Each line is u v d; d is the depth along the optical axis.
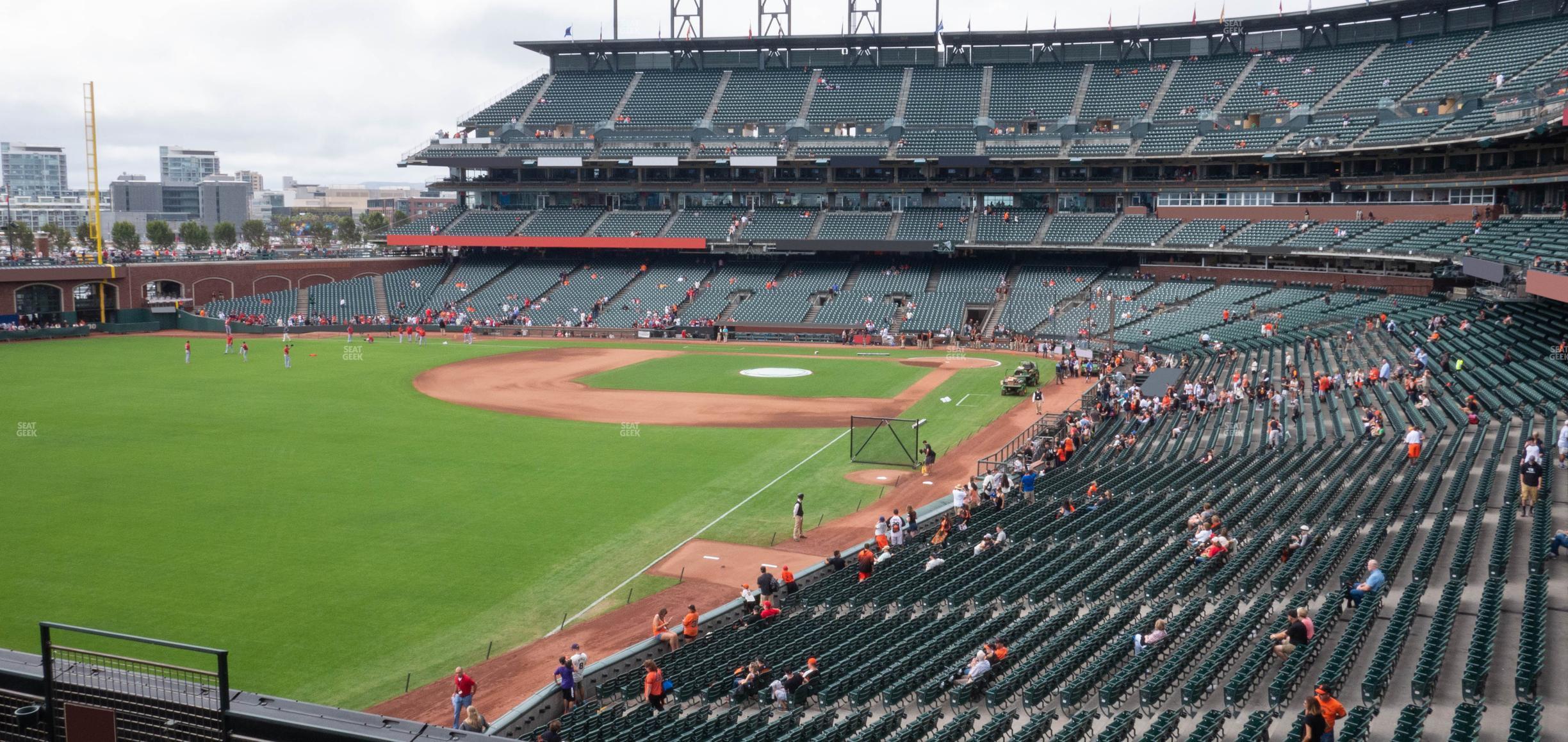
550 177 109.19
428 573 30.92
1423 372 45.69
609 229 104.50
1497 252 57.12
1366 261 76.50
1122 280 90.62
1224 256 88.88
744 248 99.44
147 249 179.88
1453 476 32.16
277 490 39.81
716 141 102.50
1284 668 18.34
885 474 44.50
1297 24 92.12
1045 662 20.83
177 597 28.44
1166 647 21.06
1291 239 81.50
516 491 40.47
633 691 22.53
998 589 26.41
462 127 110.50
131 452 45.75
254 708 11.15
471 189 109.50
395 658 25.00
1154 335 77.81
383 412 56.69
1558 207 62.19
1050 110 97.69
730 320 94.50
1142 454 43.84
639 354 83.19
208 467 43.19
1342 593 21.97
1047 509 35.94
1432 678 17.12
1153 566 26.67
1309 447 40.69
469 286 104.06
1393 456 35.44
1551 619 19.94
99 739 11.34
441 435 50.75
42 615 27.02
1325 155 79.50
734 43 109.19
